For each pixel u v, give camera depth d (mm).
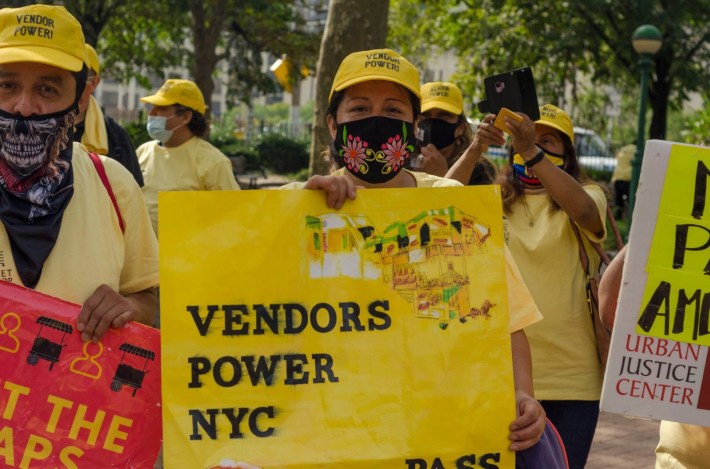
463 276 2764
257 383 2652
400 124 3096
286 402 2658
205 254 2666
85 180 2906
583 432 4258
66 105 2812
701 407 2855
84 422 2709
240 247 2680
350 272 2719
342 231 2725
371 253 2730
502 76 4285
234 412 2635
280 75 30984
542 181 4184
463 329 2748
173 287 2646
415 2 25016
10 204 2768
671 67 22750
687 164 2846
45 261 2795
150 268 3047
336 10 8422
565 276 4293
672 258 2857
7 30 2766
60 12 2814
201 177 6473
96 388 2717
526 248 4328
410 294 2736
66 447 2701
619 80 26031
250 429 2637
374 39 8438
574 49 22031
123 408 2719
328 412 2666
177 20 30156
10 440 2688
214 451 2613
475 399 2730
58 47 2771
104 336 2732
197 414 2623
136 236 3018
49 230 2779
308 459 2639
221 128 36250
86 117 5090
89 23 26469
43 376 2703
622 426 7465
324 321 2697
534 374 4219
